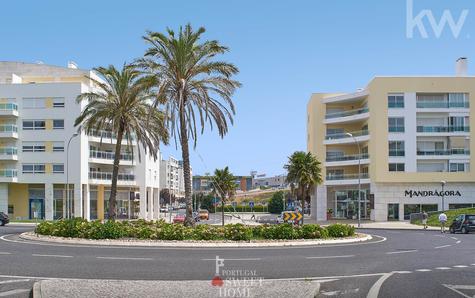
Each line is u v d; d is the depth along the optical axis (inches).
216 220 2974.9
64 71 2704.2
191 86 1192.2
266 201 5182.1
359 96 2642.7
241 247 891.4
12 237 1118.4
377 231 1695.4
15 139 2412.6
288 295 366.6
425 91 2470.5
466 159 2452.0
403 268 576.4
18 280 449.7
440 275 512.1
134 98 1334.9
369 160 2549.2
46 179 2381.9
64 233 1024.9
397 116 2472.9
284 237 1011.9
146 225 1144.8
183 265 578.9
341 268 570.9
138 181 2706.7
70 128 2388.0
